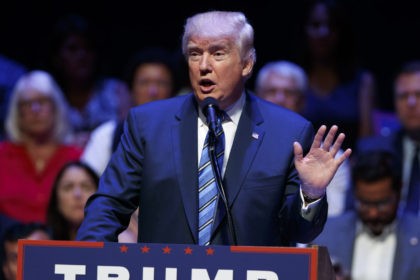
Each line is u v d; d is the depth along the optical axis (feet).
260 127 23.17
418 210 42.39
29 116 44.50
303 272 19.17
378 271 38.83
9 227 38.40
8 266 37.11
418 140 43.57
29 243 19.86
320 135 21.15
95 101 50.39
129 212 23.08
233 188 22.39
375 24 61.93
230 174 22.54
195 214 22.21
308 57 47.93
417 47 61.67
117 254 19.69
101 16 62.69
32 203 44.01
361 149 44.06
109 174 23.22
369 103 47.65
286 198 22.49
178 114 23.39
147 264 19.58
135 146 23.26
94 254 19.74
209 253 19.45
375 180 38.63
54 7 62.13
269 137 23.03
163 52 44.24
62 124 45.62
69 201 39.06
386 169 38.75
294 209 21.56
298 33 48.21
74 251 19.79
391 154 39.88
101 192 22.93
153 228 22.56
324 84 47.57
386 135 44.96
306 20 47.93
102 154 41.81
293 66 44.55
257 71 59.47
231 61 22.57
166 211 22.48
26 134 44.78
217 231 22.09
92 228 22.06
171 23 62.80
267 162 22.68
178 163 22.63
